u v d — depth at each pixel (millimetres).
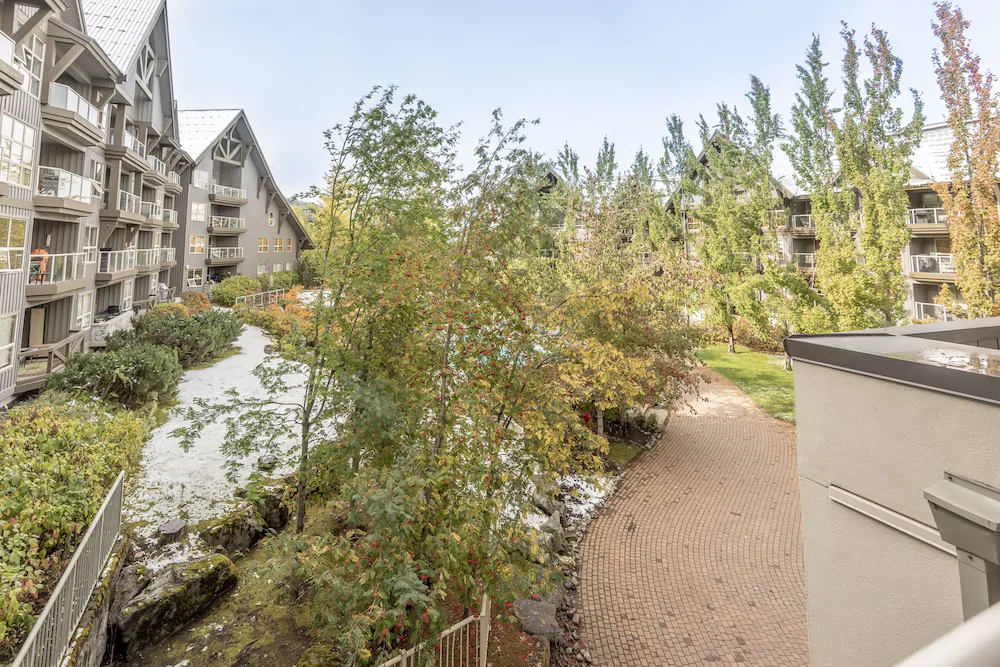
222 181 38188
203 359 17984
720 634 8031
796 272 22125
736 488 13297
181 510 8648
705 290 26203
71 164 16797
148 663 6148
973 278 16297
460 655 6090
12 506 6324
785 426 17828
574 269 15750
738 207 23859
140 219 22062
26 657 4406
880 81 18141
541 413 7504
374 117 7969
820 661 3326
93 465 8086
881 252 18438
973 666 643
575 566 9789
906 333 3664
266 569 6148
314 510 9672
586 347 9109
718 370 24844
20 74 10977
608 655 7555
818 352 3299
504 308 7281
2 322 11836
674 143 31375
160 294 27672
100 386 11898
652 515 11859
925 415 2709
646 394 13453
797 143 20703
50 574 6211
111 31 21172
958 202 16609
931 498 2473
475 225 7129
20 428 8250
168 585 6789
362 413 7113
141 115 23453
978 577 2287
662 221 30938
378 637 5785
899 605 2848
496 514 6270
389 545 5391
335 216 8328
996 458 2371
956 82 16406
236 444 7715
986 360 2723
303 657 6172
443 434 7027
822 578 3320
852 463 3123
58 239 16141
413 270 7332
